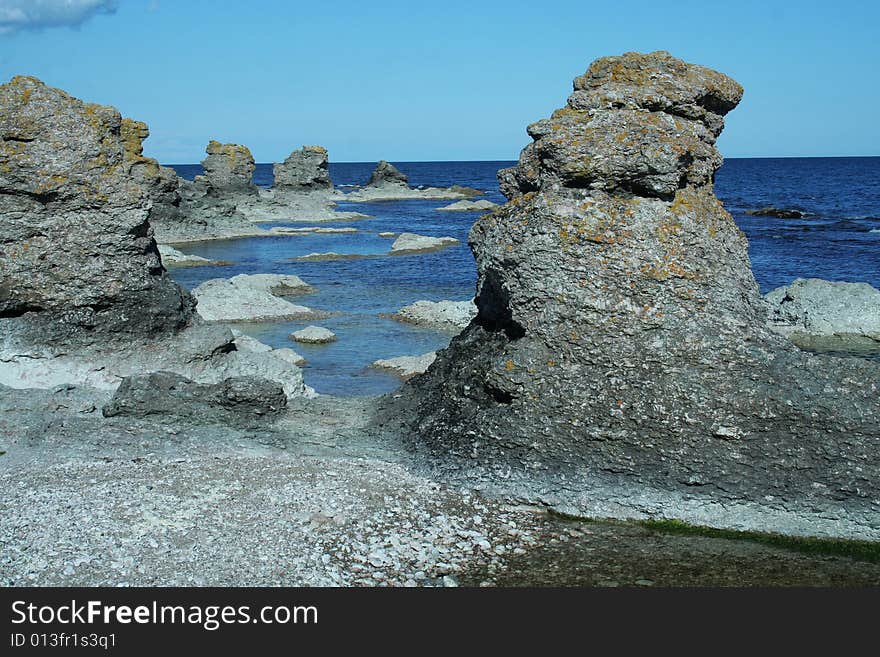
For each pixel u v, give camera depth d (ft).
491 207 339.57
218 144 298.76
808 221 252.62
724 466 46.06
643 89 51.03
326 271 163.32
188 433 53.93
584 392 47.85
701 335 47.65
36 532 39.58
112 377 59.82
